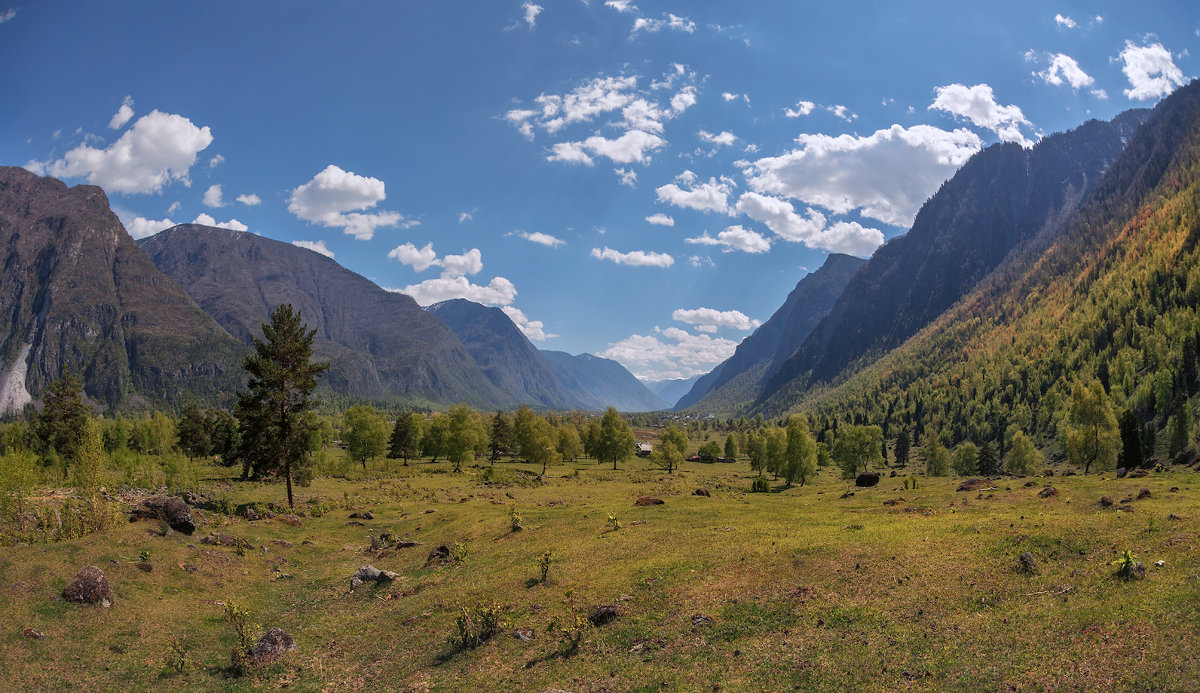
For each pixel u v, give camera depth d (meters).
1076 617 21.41
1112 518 31.39
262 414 63.38
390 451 157.25
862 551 32.06
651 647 24.83
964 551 30.12
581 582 33.94
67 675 24.75
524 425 152.62
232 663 27.64
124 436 131.00
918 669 19.83
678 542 39.25
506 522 53.16
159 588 34.41
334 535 56.22
